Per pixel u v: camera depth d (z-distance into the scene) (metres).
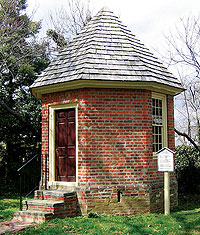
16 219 7.98
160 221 7.31
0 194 13.19
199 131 13.70
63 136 9.21
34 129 14.92
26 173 15.08
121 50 9.39
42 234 6.35
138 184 8.49
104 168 8.40
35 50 16.62
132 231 6.49
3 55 14.76
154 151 9.21
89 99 8.55
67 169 9.01
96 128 8.49
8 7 15.45
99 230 6.57
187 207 9.80
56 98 9.28
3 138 15.56
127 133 8.62
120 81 8.40
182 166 13.17
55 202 7.88
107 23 10.48
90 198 8.19
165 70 10.07
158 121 9.49
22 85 16.42
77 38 10.49
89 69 8.47
